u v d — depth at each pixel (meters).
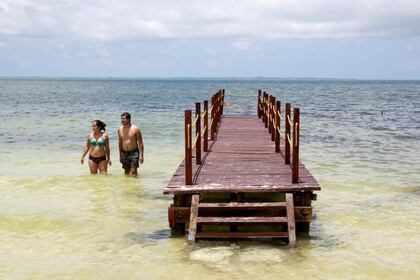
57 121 31.97
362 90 131.12
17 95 80.12
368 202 10.59
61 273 6.60
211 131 14.45
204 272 6.59
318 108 49.38
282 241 7.88
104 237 8.12
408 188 12.03
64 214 9.49
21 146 19.91
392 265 6.89
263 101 20.52
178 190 7.89
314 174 13.87
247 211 8.32
